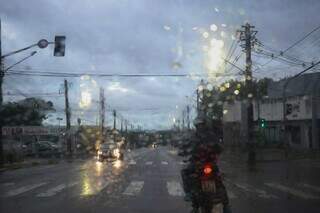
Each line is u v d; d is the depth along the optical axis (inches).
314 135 2060.8
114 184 834.8
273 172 1178.6
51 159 2204.7
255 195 685.9
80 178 969.5
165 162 1728.6
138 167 1395.2
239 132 2664.9
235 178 995.3
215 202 427.2
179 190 738.2
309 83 2170.3
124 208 547.2
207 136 439.5
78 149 3410.4
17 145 2534.5
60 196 661.3
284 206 570.6
